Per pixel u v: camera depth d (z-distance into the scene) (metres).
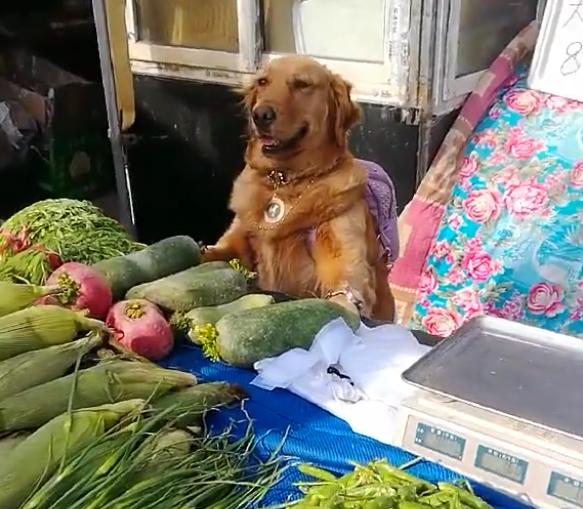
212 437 1.12
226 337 1.37
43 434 1.02
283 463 1.10
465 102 2.89
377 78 2.78
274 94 2.11
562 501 0.96
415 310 2.84
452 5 2.62
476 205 2.77
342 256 2.08
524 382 1.09
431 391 1.07
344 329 1.40
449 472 1.04
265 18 2.99
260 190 2.19
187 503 0.97
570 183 2.65
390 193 2.40
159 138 3.42
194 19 3.12
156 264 1.59
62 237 1.68
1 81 3.03
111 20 2.65
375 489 0.94
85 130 3.07
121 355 1.28
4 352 1.19
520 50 2.93
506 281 2.66
